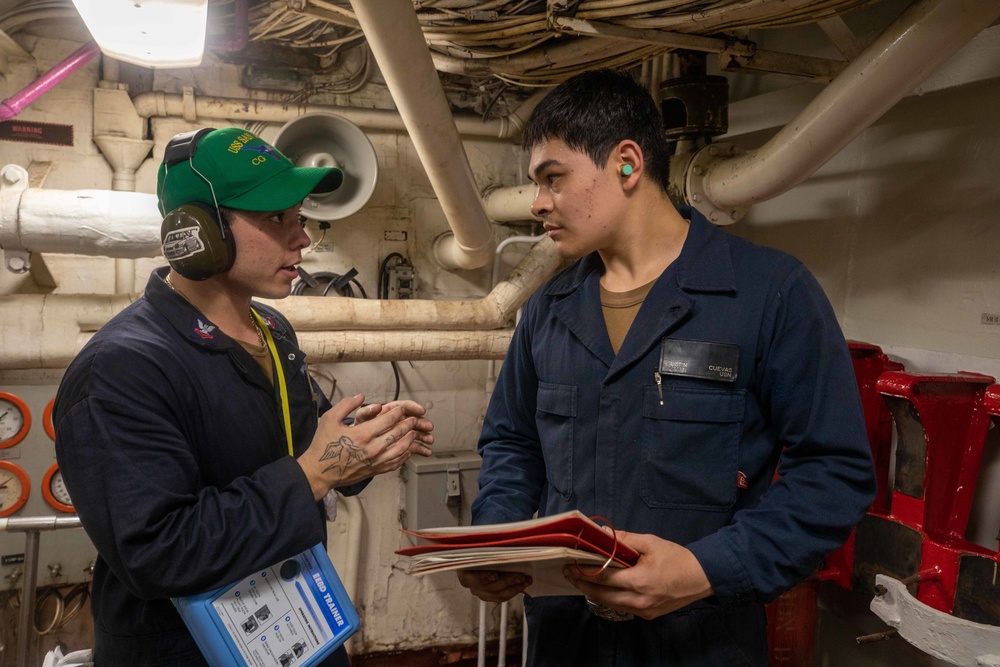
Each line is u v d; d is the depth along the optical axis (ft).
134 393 3.26
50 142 7.98
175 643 3.57
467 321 8.12
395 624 9.71
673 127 7.04
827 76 6.20
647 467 3.30
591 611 3.46
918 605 4.49
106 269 8.19
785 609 6.03
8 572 7.53
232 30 7.76
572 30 5.38
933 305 5.96
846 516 3.01
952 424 5.14
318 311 7.55
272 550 3.28
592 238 3.43
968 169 5.65
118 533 3.06
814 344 3.14
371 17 4.81
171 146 3.66
